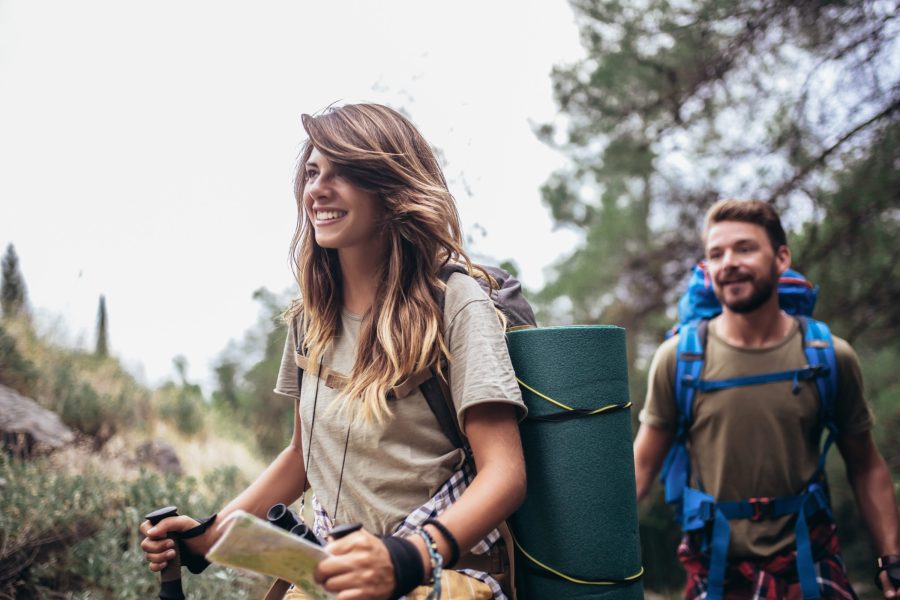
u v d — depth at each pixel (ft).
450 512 4.88
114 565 9.89
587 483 5.67
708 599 9.69
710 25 21.50
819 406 9.79
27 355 18.03
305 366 5.90
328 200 5.68
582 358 5.81
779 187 21.66
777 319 10.17
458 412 5.25
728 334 10.29
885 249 21.39
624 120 24.85
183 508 12.12
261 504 6.36
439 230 5.67
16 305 19.19
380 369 5.40
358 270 5.90
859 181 20.70
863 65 19.49
